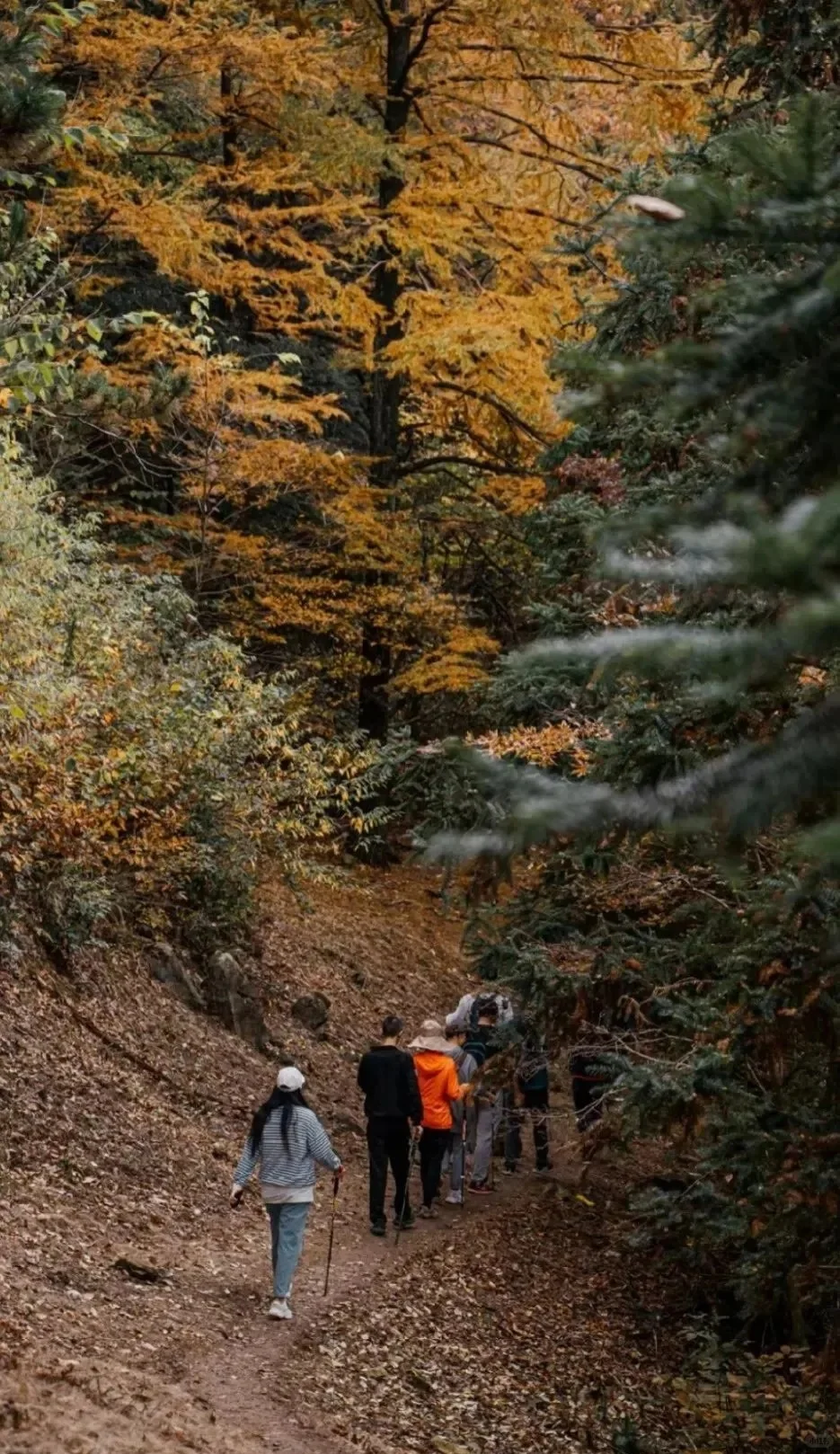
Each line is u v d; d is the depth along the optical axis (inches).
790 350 82.0
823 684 255.8
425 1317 415.5
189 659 560.4
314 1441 303.3
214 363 666.8
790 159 79.6
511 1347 420.2
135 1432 264.8
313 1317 383.2
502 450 888.9
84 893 522.3
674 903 430.9
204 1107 504.7
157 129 872.9
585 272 768.3
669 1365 442.6
